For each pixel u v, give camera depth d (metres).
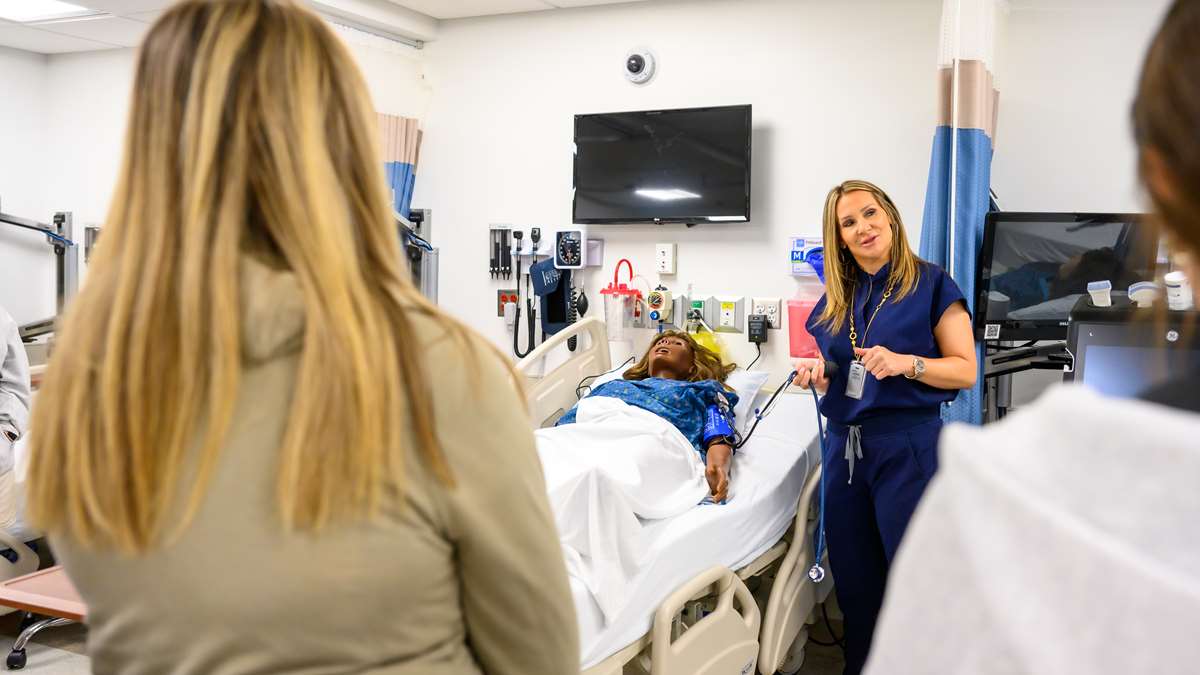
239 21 0.71
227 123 0.69
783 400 3.54
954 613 0.40
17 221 4.83
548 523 0.78
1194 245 0.38
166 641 0.69
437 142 4.37
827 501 2.74
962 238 3.02
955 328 2.57
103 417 0.67
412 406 0.70
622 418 2.96
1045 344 3.30
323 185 0.69
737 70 3.81
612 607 2.00
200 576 0.67
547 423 3.52
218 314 0.66
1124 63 3.25
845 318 2.69
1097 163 3.31
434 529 0.72
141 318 0.67
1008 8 3.37
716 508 2.53
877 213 2.60
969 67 2.98
